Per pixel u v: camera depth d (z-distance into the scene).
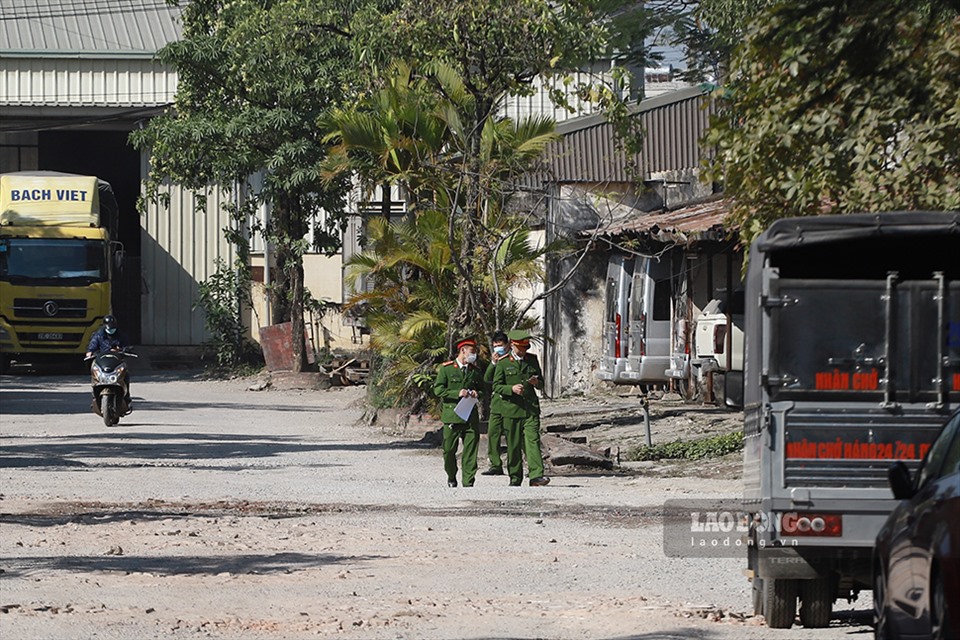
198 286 91.69
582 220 57.91
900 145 20.61
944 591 11.70
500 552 22.03
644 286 50.88
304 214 75.69
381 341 43.94
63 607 16.92
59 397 62.81
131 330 97.00
